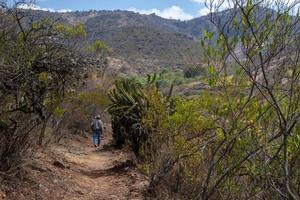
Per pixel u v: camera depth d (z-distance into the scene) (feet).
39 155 31.01
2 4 21.95
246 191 16.39
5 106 22.98
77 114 67.51
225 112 16.93
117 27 329.11
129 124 38.40
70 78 24.99
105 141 77.87
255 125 15.69
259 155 15.20
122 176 32.14
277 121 15.17
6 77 20.99
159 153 25.67
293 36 13.80
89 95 64.54
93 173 34.99
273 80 14.43
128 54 255.70
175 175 24.18
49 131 41.24
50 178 26.58
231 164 16.37
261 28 14.06
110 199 25.76
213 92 17.56
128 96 41.93
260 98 15.66
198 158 21.09
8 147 22.80
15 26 22.43
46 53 23.27
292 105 13.87
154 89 30.73
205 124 19.93
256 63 14.43
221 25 14.62
